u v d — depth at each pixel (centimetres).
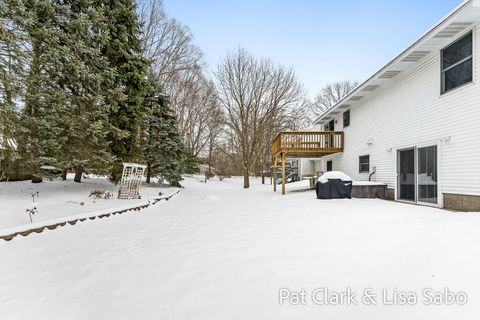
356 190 1009
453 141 705
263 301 233
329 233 444
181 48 2664
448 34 700
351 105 1366
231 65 2305
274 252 360
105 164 960
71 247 418
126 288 271
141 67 1167
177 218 671
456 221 469
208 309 224
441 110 749
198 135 3378
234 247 392
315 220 563
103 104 962
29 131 715
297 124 2681
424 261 296
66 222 566
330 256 331
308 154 1620
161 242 438
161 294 255
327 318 205
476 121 640
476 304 212
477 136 637
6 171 789
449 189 713
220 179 3238
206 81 3059
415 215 579
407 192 900
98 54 920
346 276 274
